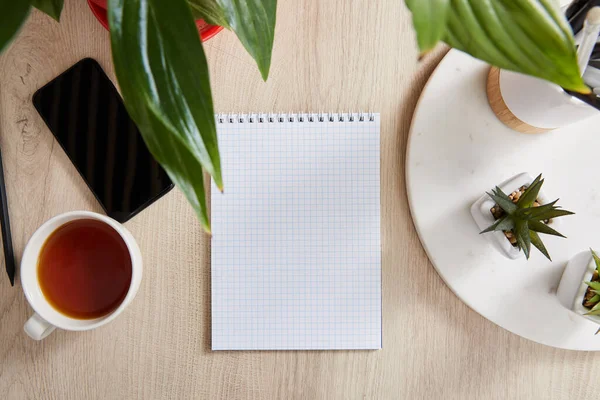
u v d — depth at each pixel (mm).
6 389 581
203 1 394
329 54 580
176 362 588
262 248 582
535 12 270
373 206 581
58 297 545
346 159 581
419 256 583
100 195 574
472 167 565
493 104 553
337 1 574
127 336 585
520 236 495
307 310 583
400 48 580
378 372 586
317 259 582
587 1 421
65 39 573
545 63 273
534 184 502
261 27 363
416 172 564
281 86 583
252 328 582
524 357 584
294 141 580
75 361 584
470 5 266
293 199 581
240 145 579
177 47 286
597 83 453
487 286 566
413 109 583
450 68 560
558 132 565
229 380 590
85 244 549
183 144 288
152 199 576
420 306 583
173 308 586
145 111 291
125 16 284
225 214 581
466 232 565
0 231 583
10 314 579
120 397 587
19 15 287
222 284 581
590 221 568
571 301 535
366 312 581
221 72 579
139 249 579
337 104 583
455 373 585
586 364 583
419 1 258
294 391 590
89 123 575
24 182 577
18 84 574
